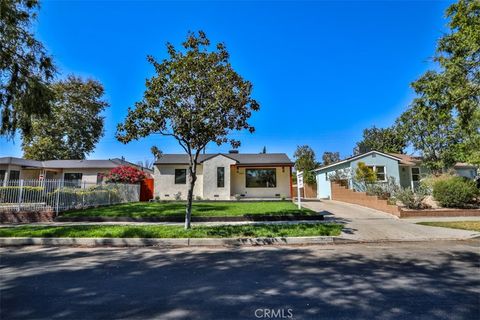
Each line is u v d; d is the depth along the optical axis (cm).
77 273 594
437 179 1661
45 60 1130
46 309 407
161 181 2409
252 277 559
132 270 616
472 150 1448
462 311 392
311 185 3081
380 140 4184
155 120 970
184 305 421
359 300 434
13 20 1030
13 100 1086
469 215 1360
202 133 986
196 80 952
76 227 1061
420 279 535
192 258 726
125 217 1284
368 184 1983
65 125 3678
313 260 693
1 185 1356
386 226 1128
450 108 1134
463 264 643
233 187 2417
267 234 958
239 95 980
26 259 722
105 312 396
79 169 2855
